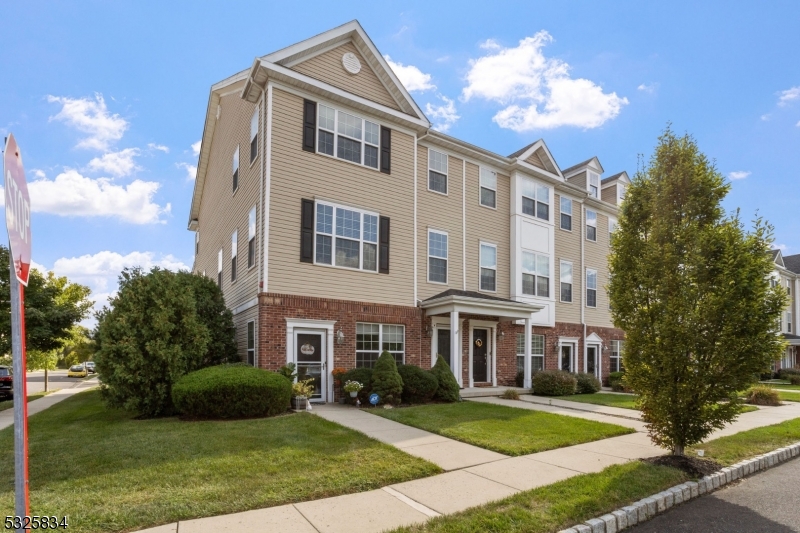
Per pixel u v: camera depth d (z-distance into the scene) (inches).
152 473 226.4
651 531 194.1
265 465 241.4
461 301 553.6
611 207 888.9
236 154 621.6
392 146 574.2
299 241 489.7
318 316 493.4
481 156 682.8
